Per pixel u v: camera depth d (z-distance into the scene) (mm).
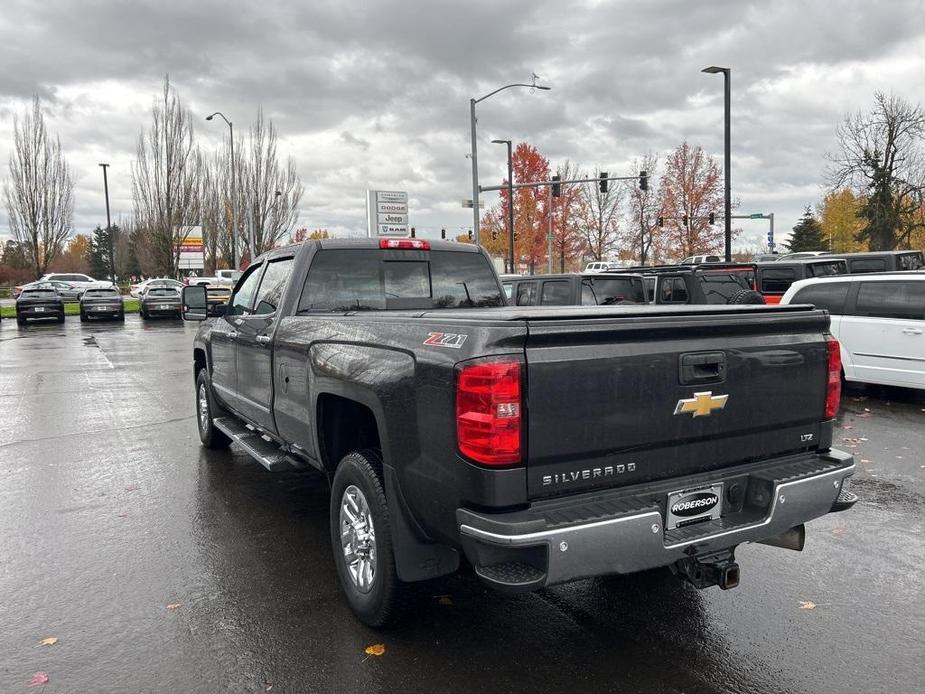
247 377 5832
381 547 3512
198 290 6934
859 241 39750
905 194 37031
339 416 4305
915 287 9680
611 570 2922
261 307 5496
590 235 46031
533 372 2857
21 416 9867
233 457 7477
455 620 3861
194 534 5195
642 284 10812
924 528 5215
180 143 49438
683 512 3238
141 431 8828
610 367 3021
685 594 4168
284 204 54938
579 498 3025
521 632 3723
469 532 2877
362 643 3617
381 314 3902
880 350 9914
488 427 2822
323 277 5105
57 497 6094
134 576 4457
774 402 3516
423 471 3189
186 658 3484
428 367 3133
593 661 3434
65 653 3537
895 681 3238
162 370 14984
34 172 48594
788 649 3525
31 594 4211
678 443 3236
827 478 3500
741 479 3418
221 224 60438
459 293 5586
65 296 45938
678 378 3195
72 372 14695
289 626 3803
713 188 41406
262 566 4613
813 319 3662
